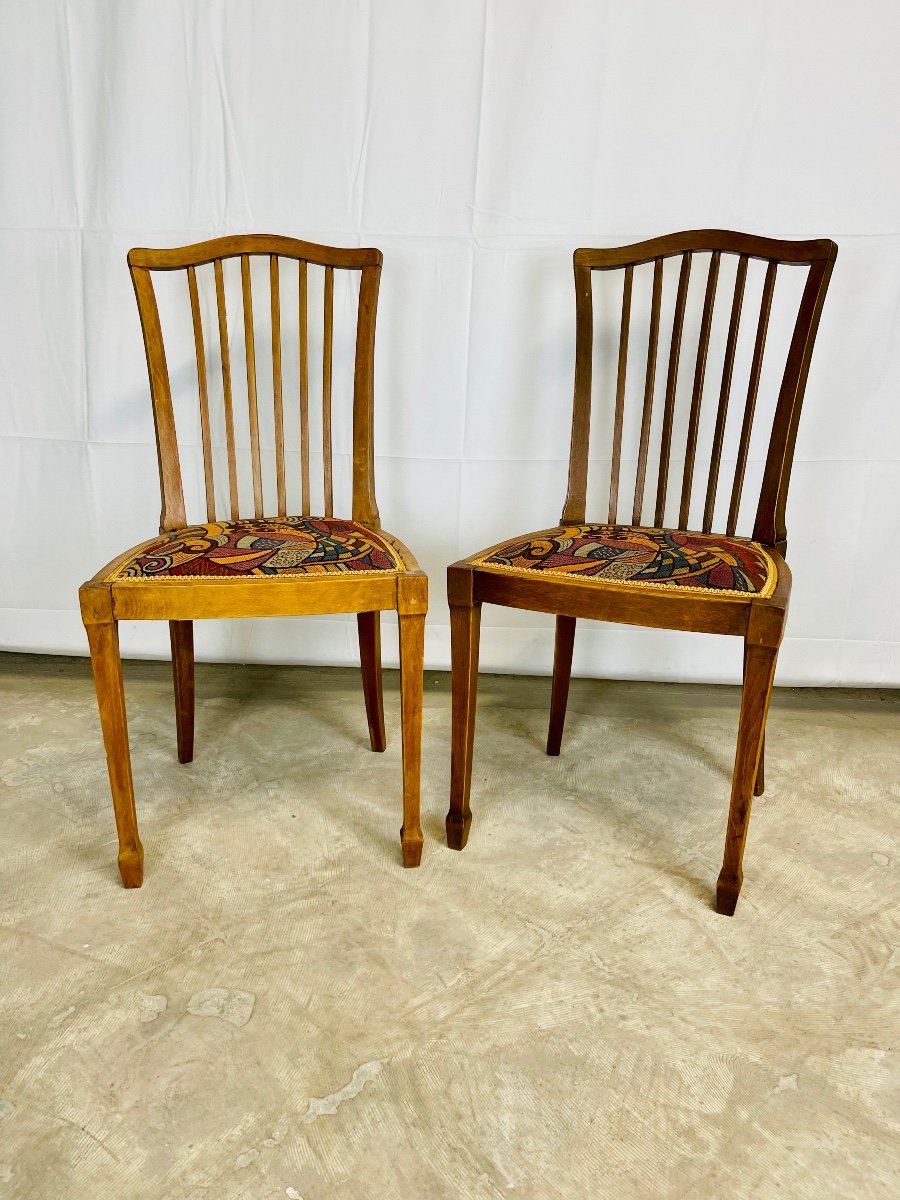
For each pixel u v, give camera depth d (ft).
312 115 5.38
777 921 3.87
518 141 5.36
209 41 5.30
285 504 5.27
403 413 5.87
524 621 6.27
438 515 6.08
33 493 6.10
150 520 6.13
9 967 3.48
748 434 4.73
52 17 5.30
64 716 5.74
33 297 5.74
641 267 5.52
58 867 4.16
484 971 3.52
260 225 5.58
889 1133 2.84
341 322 5.74
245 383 5.87
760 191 5.35
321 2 5.19
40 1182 2.61
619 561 4.08
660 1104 2.93
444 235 5.54
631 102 5.26
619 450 4.96
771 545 4.71
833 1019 3.31
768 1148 2.77
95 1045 3.11
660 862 4.30
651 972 3.54
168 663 6.63
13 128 5.47
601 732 5.71
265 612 3.87
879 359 5.54
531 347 5.72
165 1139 2.76
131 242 5.62
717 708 6.12
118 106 5.41
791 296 5.49
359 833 4.50
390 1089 2.96
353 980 3.46
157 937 3.68
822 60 5.12
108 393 5.88
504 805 4.80
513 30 5.18
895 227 5.33
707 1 5.07
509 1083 3.00
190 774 5.05
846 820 4.70
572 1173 2.68
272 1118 2.84
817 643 6.12
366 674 5.15
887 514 5.82
